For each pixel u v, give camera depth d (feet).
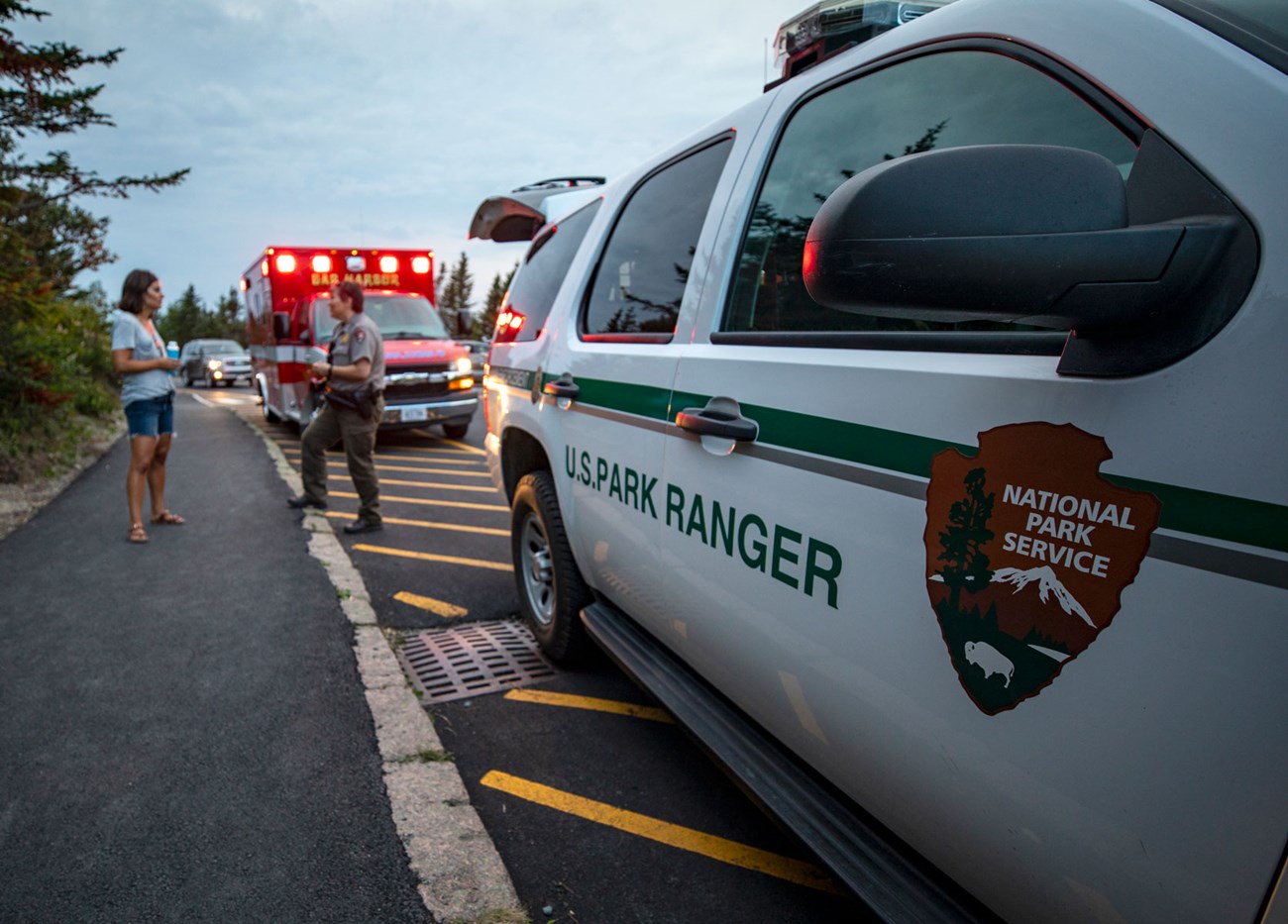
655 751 9.39
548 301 11.37
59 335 40.47
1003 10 4.55
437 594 14.80
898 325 4.97
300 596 14.44
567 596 10.52
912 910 4.77
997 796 4.05
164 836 7.77
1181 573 3.14
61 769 8.95
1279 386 2.92
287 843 7.63
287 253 36.42
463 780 8.80
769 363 5.79
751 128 7.07
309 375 20.44
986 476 3.98
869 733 4.91
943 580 4.22
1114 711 3.40
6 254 27.04
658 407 7.30
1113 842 3.48
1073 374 3.62
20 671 11.44
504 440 12.21
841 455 4.96
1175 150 3.41
